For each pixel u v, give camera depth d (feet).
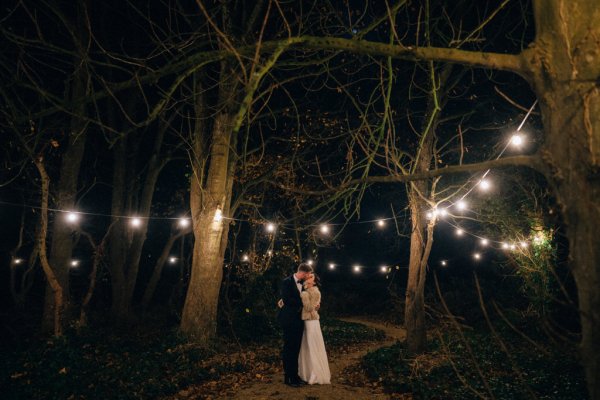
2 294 62.08
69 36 42.80
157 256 81.15
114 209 57.21
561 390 24.53
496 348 36.78
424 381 27.58
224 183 41.57
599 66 7.58
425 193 37.11
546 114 8.08
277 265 54.75
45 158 52.29
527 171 40.22
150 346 39.01
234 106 39.65
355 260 102.27
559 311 37.37
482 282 66.08
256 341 47.70
